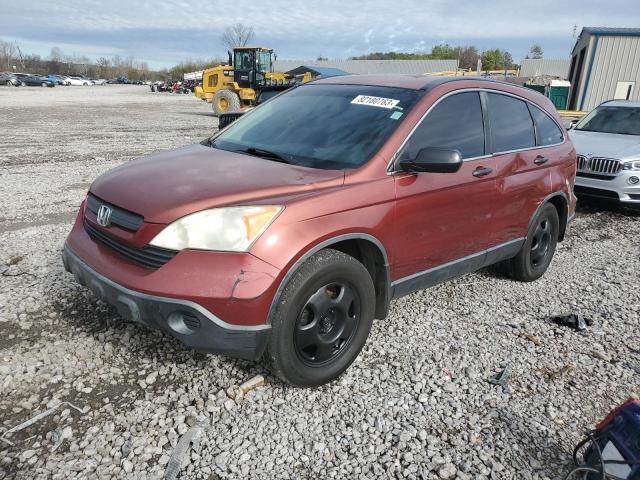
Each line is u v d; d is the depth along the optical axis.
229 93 22.95
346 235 2.91
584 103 22.64
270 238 2.62
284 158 3.35
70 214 6.47
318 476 2.42
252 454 2.53
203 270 2.54
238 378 3.09
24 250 5.04
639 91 21.69
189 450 2.53
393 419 2.83
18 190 7.67
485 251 4.07
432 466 2.52
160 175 3.09
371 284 3.12
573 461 2.59
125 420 2.71
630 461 2.24
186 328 2.62
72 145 12.68
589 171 7.80
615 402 3.09
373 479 2.42
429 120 3.51
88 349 3.30
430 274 3.62
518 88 4.54
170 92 60.50
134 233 2.74
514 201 4.20
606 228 7.11
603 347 3.73
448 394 3.07
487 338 3.75
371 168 3.13
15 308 3.79
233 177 2.97
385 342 3.61
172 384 3.01
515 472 2.52
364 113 3.57
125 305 2.67
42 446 2.51
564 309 4.32
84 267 2.95
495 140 4.04
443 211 3.52
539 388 3.18
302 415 2.82
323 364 3.01
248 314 2.56
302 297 2.75
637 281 5.05
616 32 21.34
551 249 4.96
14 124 17.42
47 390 2.91
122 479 2.35
